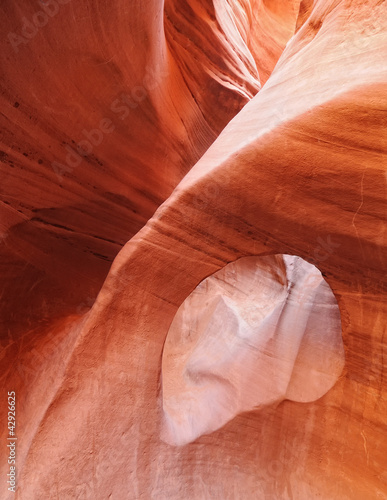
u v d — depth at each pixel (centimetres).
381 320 236
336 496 276
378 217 203
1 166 302
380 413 257
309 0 326
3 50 251
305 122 194
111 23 314
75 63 310
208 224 232
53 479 250
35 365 296
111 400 265
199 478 300
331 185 203
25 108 294
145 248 240
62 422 255
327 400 288
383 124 181
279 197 214
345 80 191
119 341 259
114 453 268
